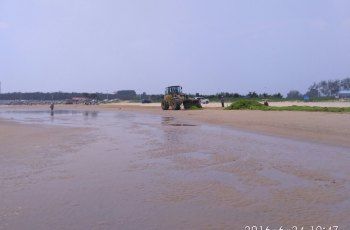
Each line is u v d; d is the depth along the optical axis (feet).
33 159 46.42
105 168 40.68
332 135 64.28
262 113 125.90
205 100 279.28
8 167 41.42
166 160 45.44
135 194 30.17
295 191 30.45
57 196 29.71
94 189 31.81
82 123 110.93
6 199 28.96
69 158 47.09
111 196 29.66
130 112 190.49
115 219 24.23
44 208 26.61
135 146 57.93
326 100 328.08
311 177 35.17
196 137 68.95
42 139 67.41
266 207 26.35
